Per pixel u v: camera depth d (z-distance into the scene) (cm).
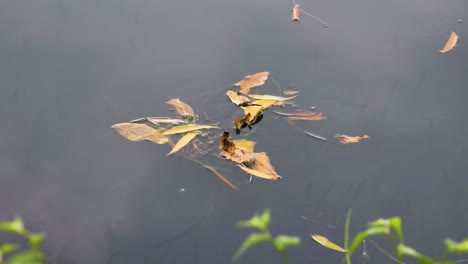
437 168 239
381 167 239
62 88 250
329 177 238
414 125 246
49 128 243
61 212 232
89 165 238
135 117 245
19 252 228
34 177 236
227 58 257
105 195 234
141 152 240
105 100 248
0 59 254
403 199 235
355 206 234
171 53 258
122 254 228
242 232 230
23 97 248
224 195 234
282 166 239
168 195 234
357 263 229
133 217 232
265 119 246
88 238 230
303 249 229
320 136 243
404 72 254
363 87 252
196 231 230
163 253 228
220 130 244
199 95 250
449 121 246
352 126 245
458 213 234
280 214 232
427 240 231
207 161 239
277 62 256
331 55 258
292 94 250
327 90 251
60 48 257
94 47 258
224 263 227
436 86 252
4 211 232
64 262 227
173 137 242
